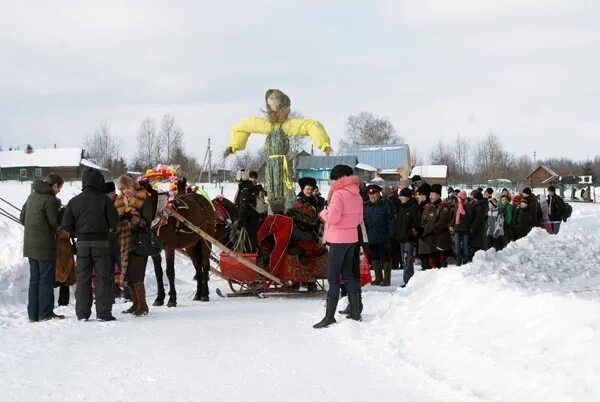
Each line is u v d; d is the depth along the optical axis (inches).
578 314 248.7
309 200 528.1
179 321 387.2
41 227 405.1
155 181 511.5
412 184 772.6
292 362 274.5
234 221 574.2
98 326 371.2
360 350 293.9
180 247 495.8
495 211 887.7
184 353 295.0
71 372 263.3
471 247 751.1
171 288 478.3
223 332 346.9
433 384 234.4
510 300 287.6
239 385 239.9
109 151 3329.2
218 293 541.0
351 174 365.1
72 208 395.9
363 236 376.8
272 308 446.6
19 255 593.9
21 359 287.1
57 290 556.7
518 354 243.1
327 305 359.3
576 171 4185.5
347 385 237.6
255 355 289.1
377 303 428.5
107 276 398.9
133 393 231.3
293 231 505.0
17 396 230.5
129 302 521.0
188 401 220.8
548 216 993.5
